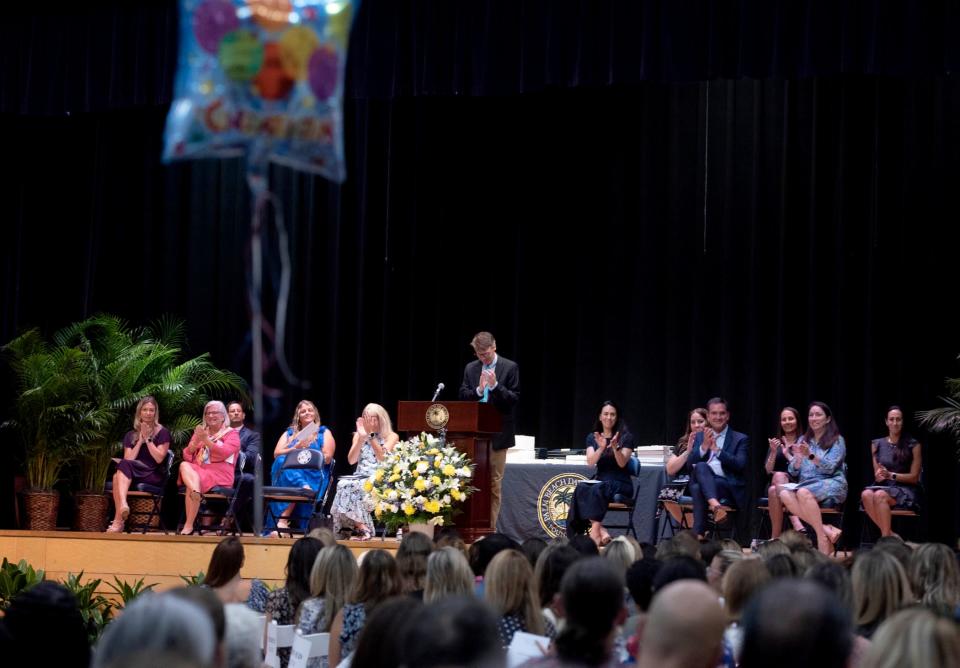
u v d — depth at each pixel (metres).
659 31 17.23
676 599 3.67
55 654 4.79
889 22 16.14
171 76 19.17
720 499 14.79
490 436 14.54
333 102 9.29
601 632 4.77
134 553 14.67
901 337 18.81
